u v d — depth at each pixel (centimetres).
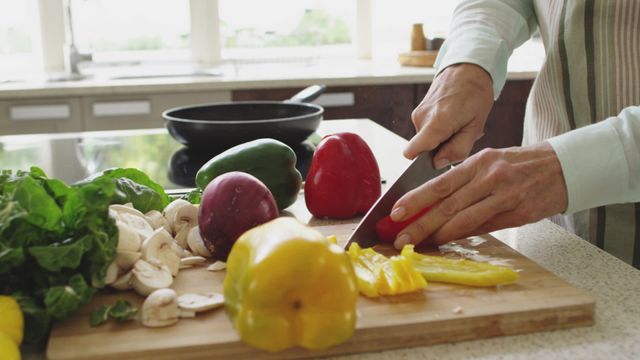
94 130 225
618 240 107
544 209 78
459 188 78
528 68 246
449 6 299
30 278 59
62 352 56
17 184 61
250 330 54
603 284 73
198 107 141
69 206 60
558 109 114
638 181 78
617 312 66
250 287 54
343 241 83
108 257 61
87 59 266
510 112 241
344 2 300
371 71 250
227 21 288
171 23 284
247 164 93
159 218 78
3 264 56
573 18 108
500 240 86
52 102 221
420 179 90
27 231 58
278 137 123
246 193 75
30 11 276
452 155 94
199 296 64
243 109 144
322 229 88
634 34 106
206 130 120
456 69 99
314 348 55
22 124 221
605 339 61
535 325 62
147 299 60
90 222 60
